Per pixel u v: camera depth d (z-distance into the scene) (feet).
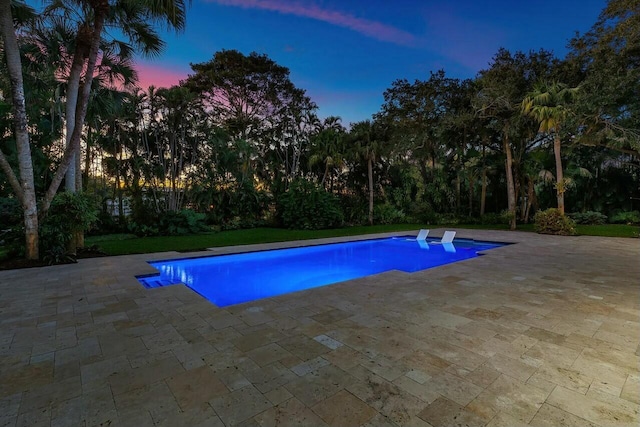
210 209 55.77
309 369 7.68
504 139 53.52
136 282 17.03
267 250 30.25
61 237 22.70
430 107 59.52
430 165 72.38
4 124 37.73
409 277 17.74
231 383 7.08
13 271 19.62
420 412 5.97
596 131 41.37
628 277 17.42
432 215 63.57
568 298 13.53
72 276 18.35
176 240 37.50
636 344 8.98
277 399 6.44
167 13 22.66
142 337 9.77
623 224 53.98
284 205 55.67
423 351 8.63
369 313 11.85
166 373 7.56
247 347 8.99
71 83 25.18
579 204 61.26
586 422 5.67
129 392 6.76
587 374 7.36
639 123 37.78
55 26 25.11
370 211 61.57
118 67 28.22
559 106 39.96
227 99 69.41
